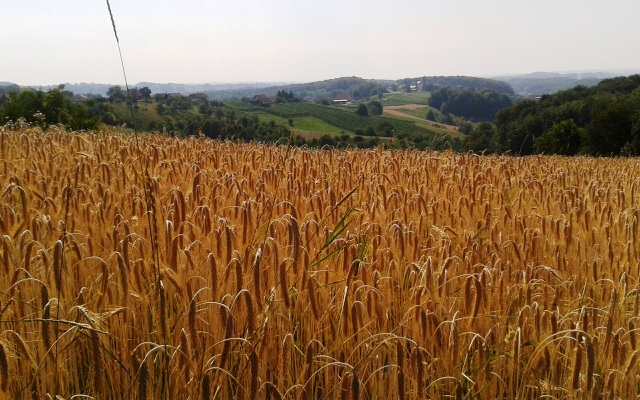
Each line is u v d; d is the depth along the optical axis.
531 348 3.85
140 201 5.04
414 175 8.67
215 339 3.33
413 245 5.04
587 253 5.75
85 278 3.89
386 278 4.03
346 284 3.76
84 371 3.36
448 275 4.44
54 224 4.68
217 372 2.96
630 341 3.69
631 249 5.58
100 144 9.50
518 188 8.93
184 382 2.96
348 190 7.22
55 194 5.21
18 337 2.84
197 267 3.99
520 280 4.55
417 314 3.62
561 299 4.47
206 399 2.66
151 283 3.78
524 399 3.50
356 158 11.82
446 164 10.95
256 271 3.38
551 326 3.69
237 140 13.09
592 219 6.91
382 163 10.15
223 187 6.34
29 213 4.76
